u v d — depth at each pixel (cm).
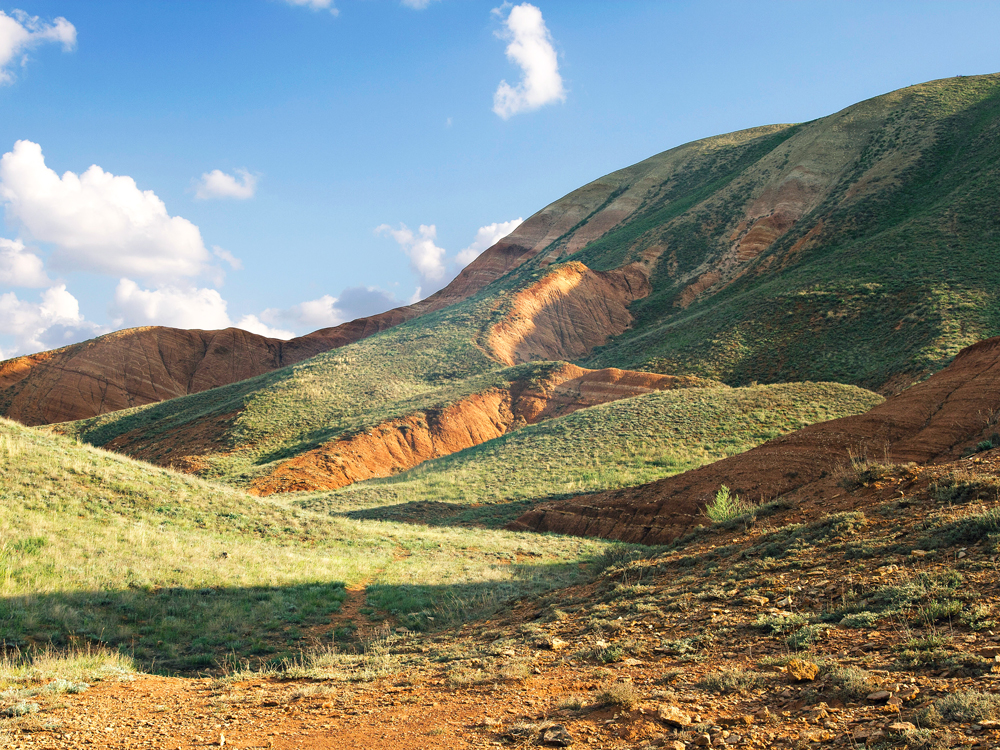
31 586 1290
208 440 6272
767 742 466
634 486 2933
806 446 2483
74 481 1992
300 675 892
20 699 766
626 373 6650
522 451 4384
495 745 536
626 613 957
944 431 2156
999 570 704
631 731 521
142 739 620
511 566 2048
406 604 1519
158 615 1311
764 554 1051
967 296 5888
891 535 937
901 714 467
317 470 5122
